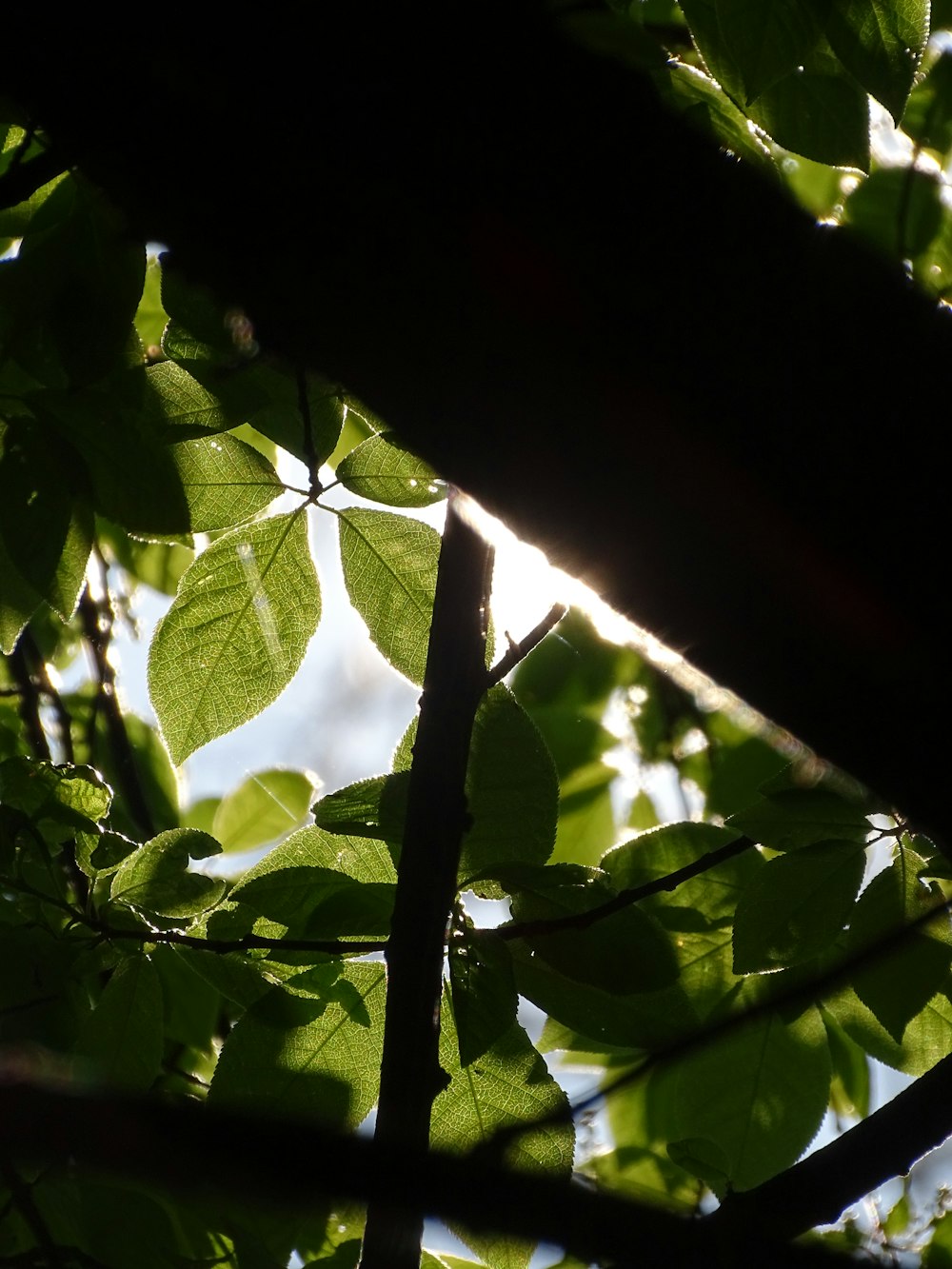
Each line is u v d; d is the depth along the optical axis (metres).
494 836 1.75
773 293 1.57
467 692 1.75
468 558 1.76
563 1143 1.75
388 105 1.54
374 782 1.77
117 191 1.62
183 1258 1.77
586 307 1.55
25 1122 1.18
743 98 1.76
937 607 1.56
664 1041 1.76
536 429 1.60
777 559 1.59
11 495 1.77
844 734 1.62
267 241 1.61
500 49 1.56
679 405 1.56
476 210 1.54
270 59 1.54
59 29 1.58
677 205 1.58
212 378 1.77
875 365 1.57
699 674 1.66
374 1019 1.76
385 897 1.75
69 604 1.77
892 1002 1.77
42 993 1.77
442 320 1.58
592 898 1.75
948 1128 1.75
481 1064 1.76
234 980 1.77
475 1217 1.26
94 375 1.75
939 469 1.55
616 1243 1.37
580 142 1.57
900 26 1.74
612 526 1.61
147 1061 1.77
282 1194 1.19
